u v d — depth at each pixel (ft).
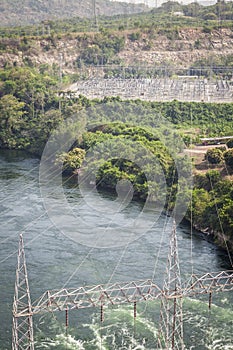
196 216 362.74
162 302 228.43
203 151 448.24
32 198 407.44
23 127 609.01
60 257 308.40
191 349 231.30
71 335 239.30
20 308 211.20
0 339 232.73
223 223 332.39
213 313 256.93
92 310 258.16
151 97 598.34
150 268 295.89
